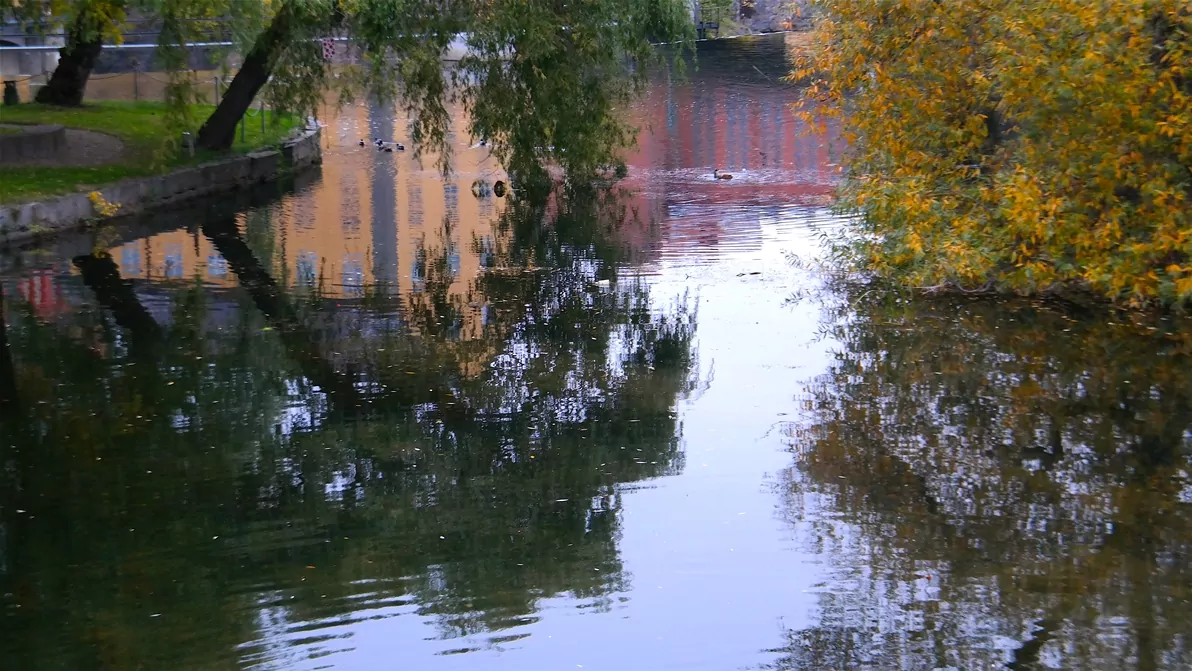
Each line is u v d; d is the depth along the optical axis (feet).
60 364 36.01
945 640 19.77
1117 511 24.98
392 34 59.57
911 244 38.55
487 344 38.63
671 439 29.73
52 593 21.52
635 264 50.98
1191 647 19.33
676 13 63.36
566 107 63.16
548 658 19.25
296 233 59.00
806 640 19.69
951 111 42.98
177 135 65.46
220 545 23.63
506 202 69.00
